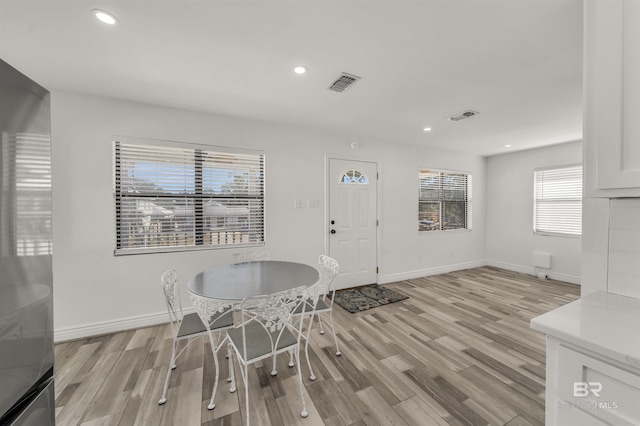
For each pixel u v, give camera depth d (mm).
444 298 3451
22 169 853
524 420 1479
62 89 2289
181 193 2801
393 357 2107
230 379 1845
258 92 2350
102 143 2461
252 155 3146
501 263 5016
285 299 1531
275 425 1460
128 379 1849
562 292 3670
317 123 3230
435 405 1594
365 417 1509
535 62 1863
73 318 2387
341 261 3758
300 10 1370
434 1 1313
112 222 2508
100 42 1630
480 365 1994
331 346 2281
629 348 717
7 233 799
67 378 1855
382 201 4109
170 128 2717
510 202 4863
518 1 1311
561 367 854
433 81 2141
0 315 777
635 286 1083
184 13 1384
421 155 4473
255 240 3182
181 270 2791
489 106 2648
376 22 1462
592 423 785
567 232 4172
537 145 4297
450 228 4891
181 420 1499
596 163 1021
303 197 3438
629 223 1095
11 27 1479
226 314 1985
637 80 911
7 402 801
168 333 2508
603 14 983
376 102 2555
